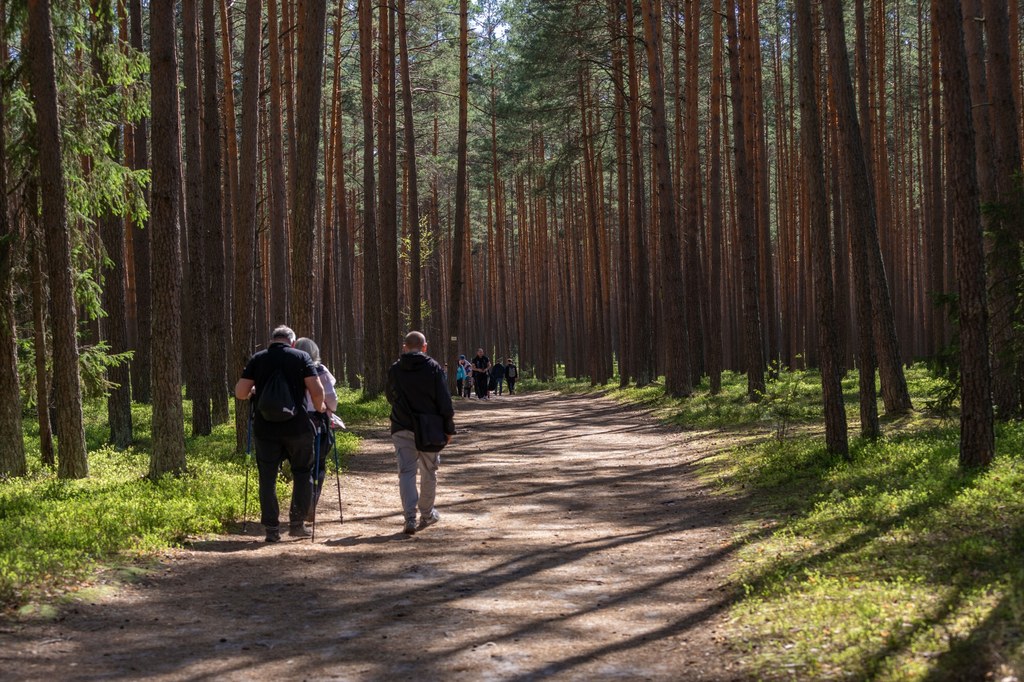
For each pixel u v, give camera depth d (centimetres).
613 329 6788
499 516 1068
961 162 974
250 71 1748
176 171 1166
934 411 1360
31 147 1357
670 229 2861
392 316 3253
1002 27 1434
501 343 6500
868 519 825
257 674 482
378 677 478
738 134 2438
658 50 2908
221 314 2264
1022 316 1277
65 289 1249
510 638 554
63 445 1252
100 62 1471
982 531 705
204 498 1000
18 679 459
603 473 1489
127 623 581
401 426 957
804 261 4072
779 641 508
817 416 1911
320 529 964
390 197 3244
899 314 3925
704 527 946
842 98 1462
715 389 2861
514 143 5166
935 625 489
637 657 512
